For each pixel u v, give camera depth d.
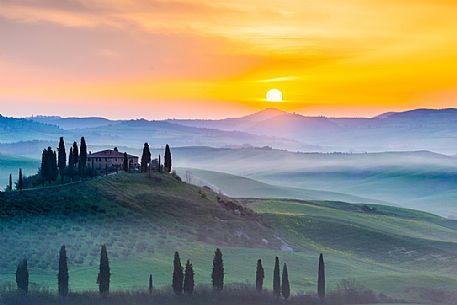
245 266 183.62
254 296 146.38
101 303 134.12
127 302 135.88
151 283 141.12
